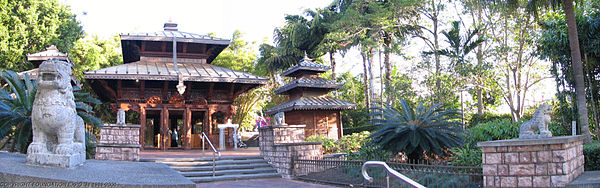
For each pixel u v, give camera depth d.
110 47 33.12
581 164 8.91
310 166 14.70
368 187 11.48
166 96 23.78
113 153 14.37
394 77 27.80
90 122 14.12
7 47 25.53
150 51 25.67
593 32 13.18
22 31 26.36
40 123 7.45
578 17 13.88
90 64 29.55
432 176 10.16
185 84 24.00
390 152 14.46
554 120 15.50
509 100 21.58
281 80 41.66
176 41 24.73
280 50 35.66
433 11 26.72
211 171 14.84
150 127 33.91
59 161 7.39
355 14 25.84
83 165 8.34
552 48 14.45
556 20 14.70
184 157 16.33
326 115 24.31
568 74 13.98
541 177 7.63
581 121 11.89
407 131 12.77
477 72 21.06
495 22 21.64
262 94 39.34
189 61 26.42
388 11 25.81
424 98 23.39
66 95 7.80
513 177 7.93
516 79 22.25
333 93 39.03
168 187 6.54
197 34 27.19
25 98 13.30
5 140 15.74
